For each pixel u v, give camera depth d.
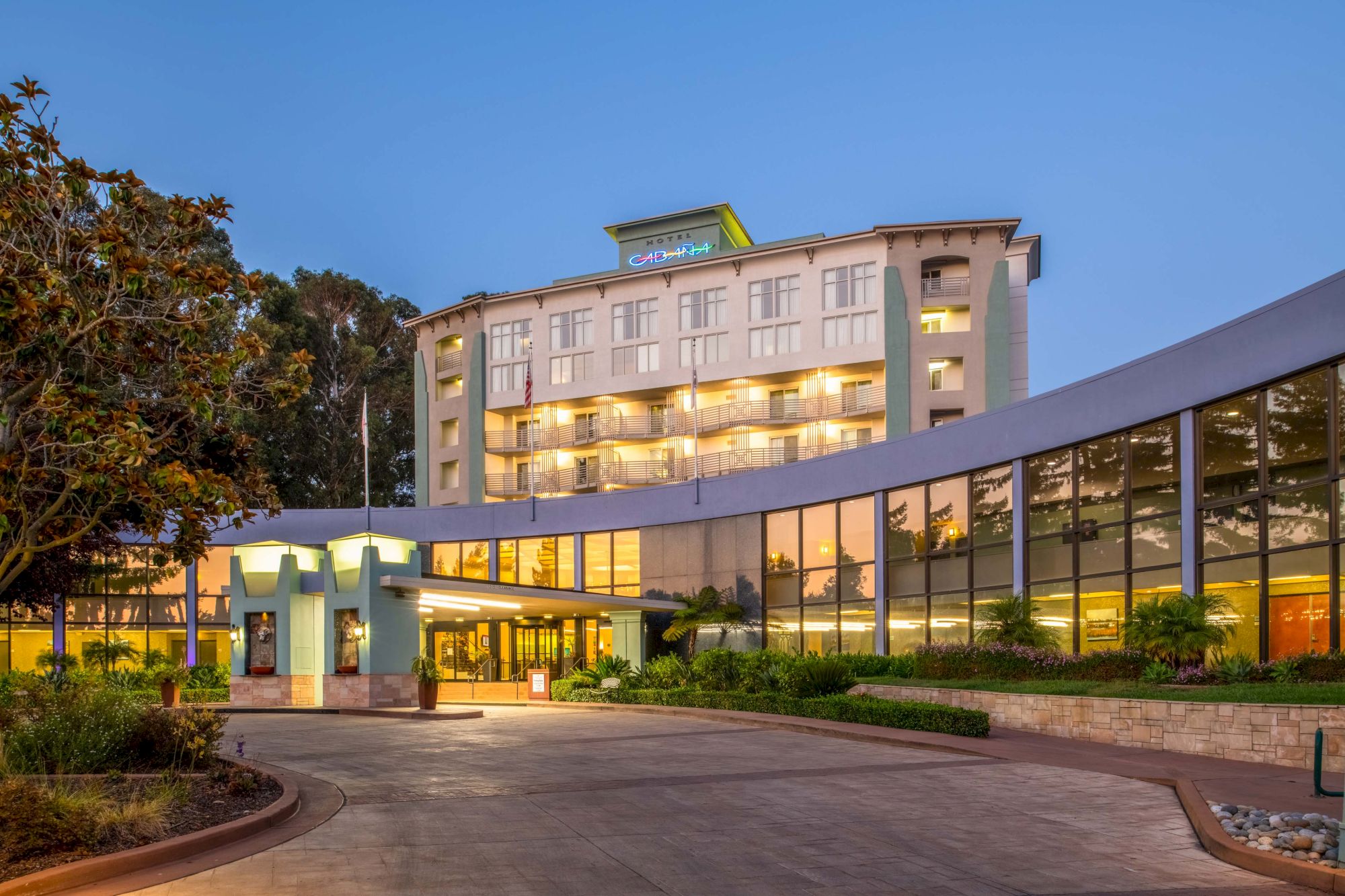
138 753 15.60
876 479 34.16
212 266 12.11
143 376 13.61
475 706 31.55
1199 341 23.42
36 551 11.78
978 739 19.30
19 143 11.80
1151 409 24.67
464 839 11.24
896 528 33.69
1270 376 21.48
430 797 14.01
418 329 76.06
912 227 59.12
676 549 41.56
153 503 11.38
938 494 32.28
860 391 60.94
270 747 20.64
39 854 9.88
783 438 63.59
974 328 58.78
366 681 30.53
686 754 18.38
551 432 68.62
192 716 15.92
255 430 64.94
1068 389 27.41
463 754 18.95
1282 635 21.09
